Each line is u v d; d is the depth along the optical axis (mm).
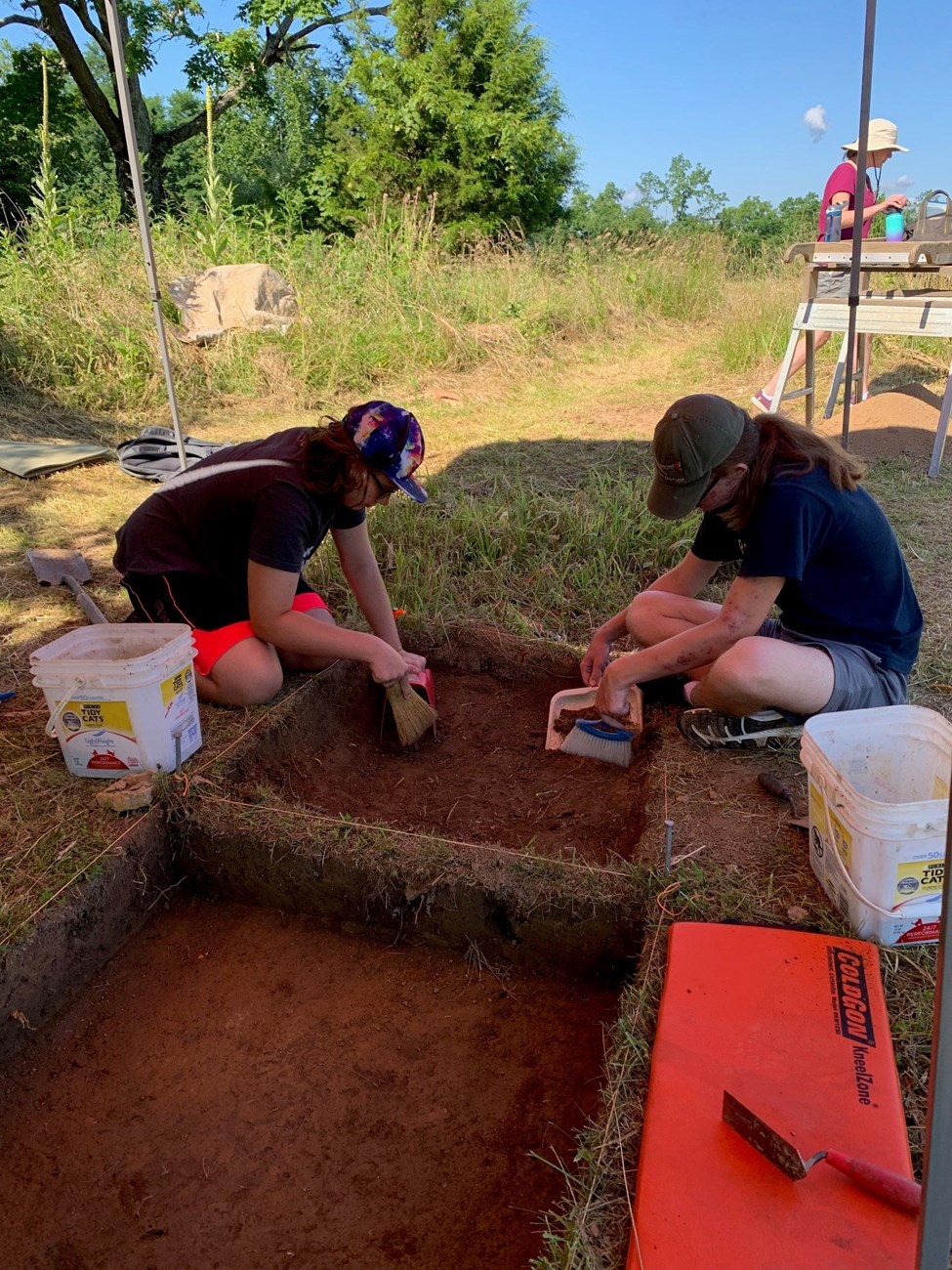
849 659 2535
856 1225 1419
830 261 5719
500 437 6383
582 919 2258
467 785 2992
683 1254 1396
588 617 3889
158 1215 1828
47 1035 2207
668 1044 1751
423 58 19281
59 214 8406
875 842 1916
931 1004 1870
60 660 2520
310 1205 1841
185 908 2611
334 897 2479
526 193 19812
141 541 2959
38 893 2264
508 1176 1879
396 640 3324
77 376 7145
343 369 7832
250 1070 2131
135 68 18766
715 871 2260
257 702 3029
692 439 2242
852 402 6770
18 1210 1840
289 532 2709
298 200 15344
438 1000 2309
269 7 18859
